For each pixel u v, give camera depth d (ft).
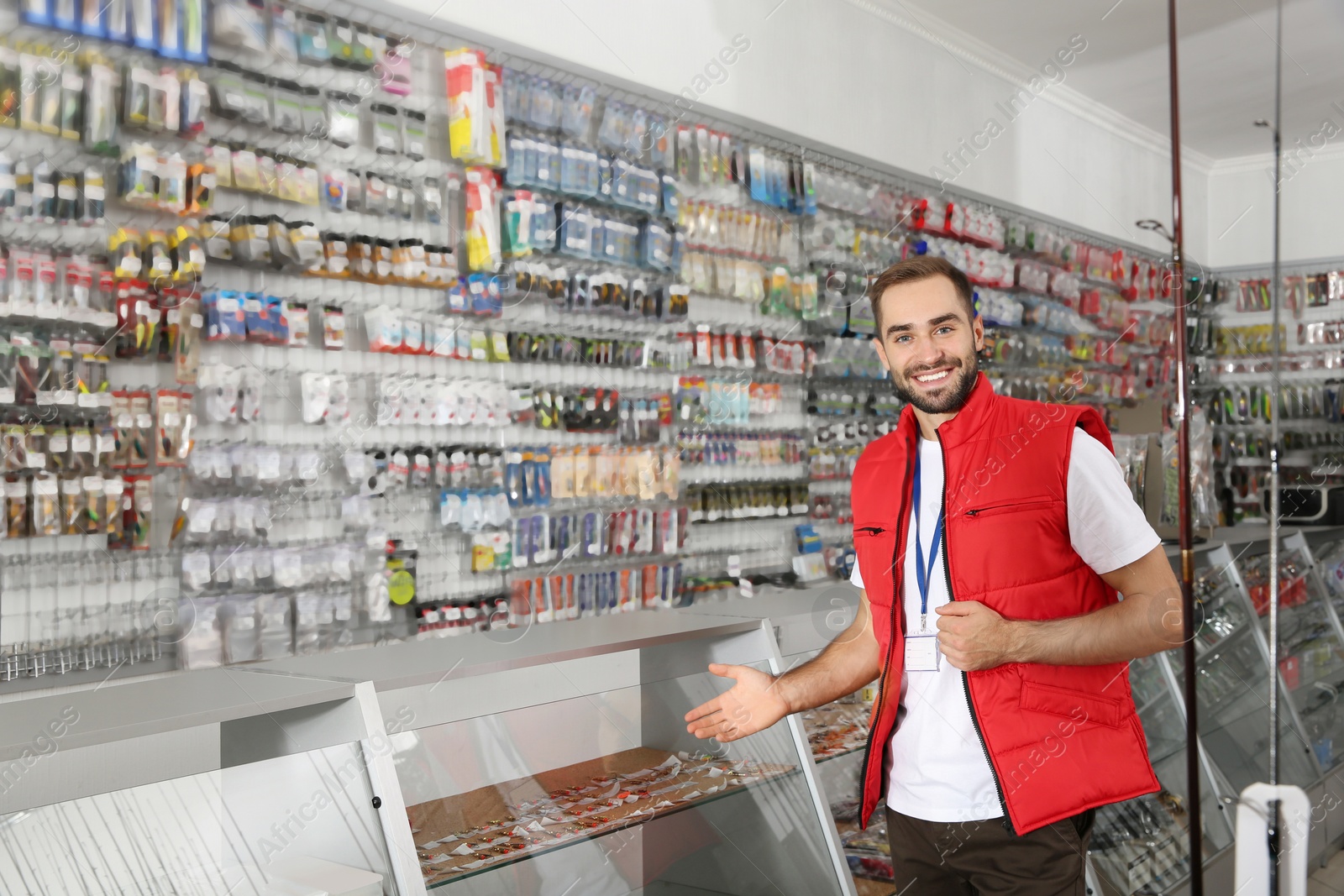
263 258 9.41
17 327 7.98
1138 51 18.28
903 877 5.49
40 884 4.23
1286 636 10.61
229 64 9.27
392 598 10.42
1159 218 23.29
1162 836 9.53
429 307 11.15
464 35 11.11
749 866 6.81
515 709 6.16
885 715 5.52
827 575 15.83
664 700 7.04
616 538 12.87
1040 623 4.97
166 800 4.76
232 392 9.35
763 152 14.71
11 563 8.08
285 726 5.57
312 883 4.92
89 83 8.30
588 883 5.80
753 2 14.34
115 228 8.55
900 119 16.85
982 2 16.25
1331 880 9.47
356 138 10.25
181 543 8.99
